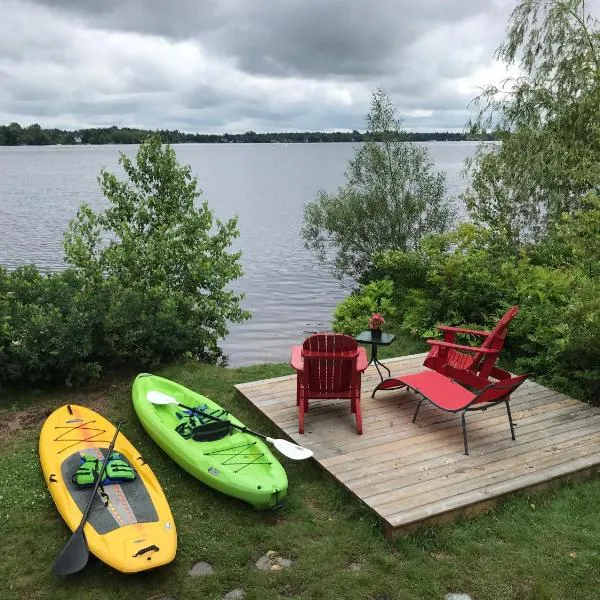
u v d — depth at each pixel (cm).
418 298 1180
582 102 1370
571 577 447
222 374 898
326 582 446
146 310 941
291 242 3653
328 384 666
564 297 960
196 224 1129
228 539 501
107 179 1149
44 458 594
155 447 666
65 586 445
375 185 2133
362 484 549
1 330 796
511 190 1470
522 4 1476
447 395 652
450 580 447
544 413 707
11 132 16962
